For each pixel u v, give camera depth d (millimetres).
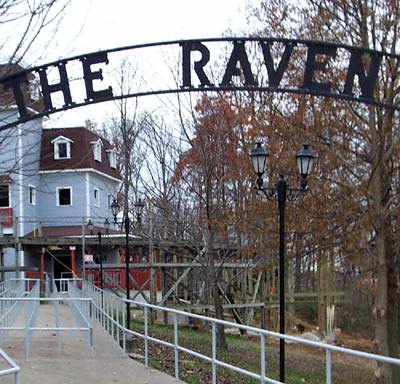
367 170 15297
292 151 15852
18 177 22922
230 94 20844
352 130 15531
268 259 18156
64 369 10938
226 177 20281
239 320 29234
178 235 27922
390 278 16469
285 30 16109
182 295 34406
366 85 6824
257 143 13398
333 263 21031
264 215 17250
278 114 16422
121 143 48625
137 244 31766
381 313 15281
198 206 25625
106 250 38406
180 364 14094
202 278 30156
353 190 15312
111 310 14617
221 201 21125
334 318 32938
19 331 16047
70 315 22094
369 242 16125
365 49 6723
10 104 8133
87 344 13758
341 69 13445
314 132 15719
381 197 15375
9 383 9484
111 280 31953
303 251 16984
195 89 6949
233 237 22062
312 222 16094
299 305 38188
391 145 14367
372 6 14617
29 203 37438
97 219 40562
